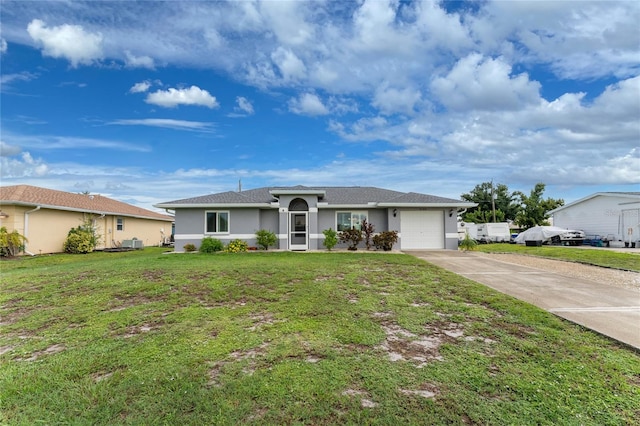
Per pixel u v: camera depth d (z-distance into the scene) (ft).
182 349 14.85
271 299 23.00
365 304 21.49
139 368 13.14
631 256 48.67
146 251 77.30
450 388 11.43
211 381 12.05
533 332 16.53
